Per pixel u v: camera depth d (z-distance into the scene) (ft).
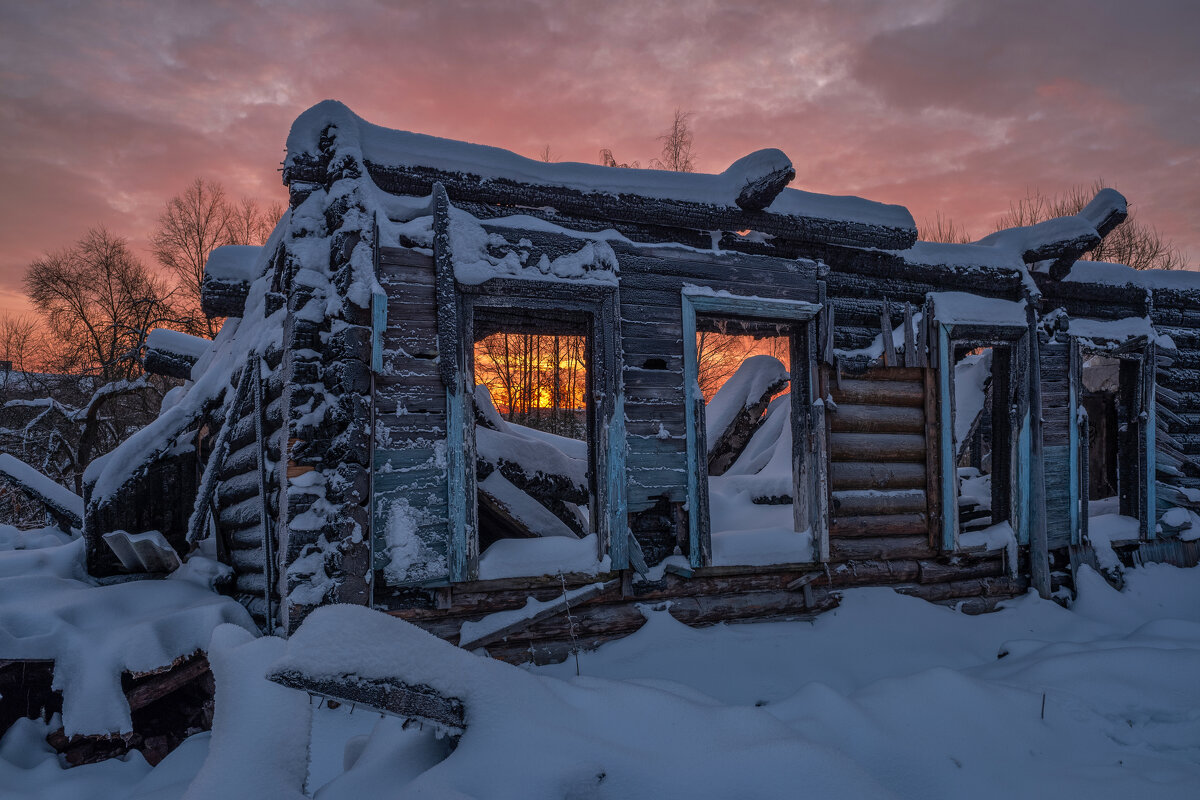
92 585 18.99
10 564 19.02
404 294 17.33
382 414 16.81
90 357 70.59
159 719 15.10
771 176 19.53
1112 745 13.24
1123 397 28.71
